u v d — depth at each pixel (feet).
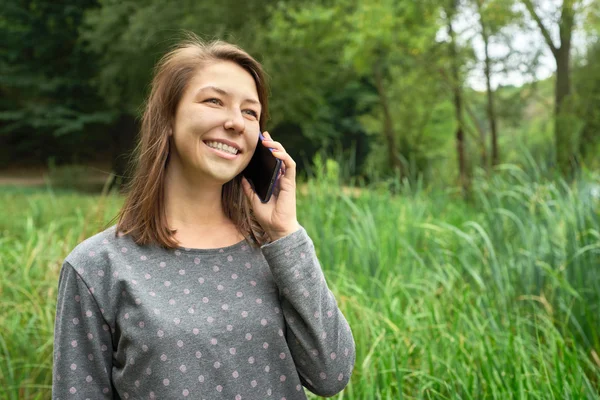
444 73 37.04
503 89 35.35
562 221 12.39
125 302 4.15
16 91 82.12
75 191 57.52
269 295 4.40
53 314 11.25
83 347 4.17
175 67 4.46
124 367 4.13
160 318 4.05
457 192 20.53
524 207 13.93
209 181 4.44
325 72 52.90
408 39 37.32
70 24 71.00
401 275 12.44
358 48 38.34
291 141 76.54
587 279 11.08
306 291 4.28
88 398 4.15
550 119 31.53
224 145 4.38
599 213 12.59
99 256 4.23
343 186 18.24
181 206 4.53
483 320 10.11
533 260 11.52
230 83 4.42
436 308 10.52
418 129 51.52
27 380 9.58
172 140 4.50
